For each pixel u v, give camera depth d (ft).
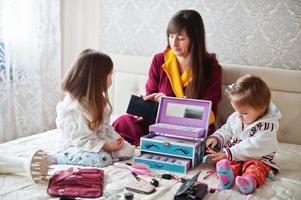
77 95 5.41
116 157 5.60
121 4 8.50
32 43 7.84
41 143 6.06
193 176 4.78
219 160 5.13
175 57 6.91
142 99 6.54
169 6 8.04
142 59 8.04
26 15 7.67
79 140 5.41
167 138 5.77
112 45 8.77
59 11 8.40
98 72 5.46
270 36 7.27
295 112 6.86
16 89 7.72
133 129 6.44
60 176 4.62
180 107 6.01
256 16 7.31
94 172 4.81
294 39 7.09
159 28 8.21
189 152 5.32
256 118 5.42
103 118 5.59
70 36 9.07
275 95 6.97
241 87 5.27
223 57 7.72
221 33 7.65
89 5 8.87
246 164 5.16
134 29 8.48
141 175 4.96
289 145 6.72
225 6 7.53
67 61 9.14
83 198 4.16
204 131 5.74
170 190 4.52
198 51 6.57
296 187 4.89
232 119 5.86
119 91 8.22
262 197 4.50
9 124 7.64
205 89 6.65
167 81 6.94
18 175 4.76
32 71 7.92
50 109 8.57
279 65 7.29
